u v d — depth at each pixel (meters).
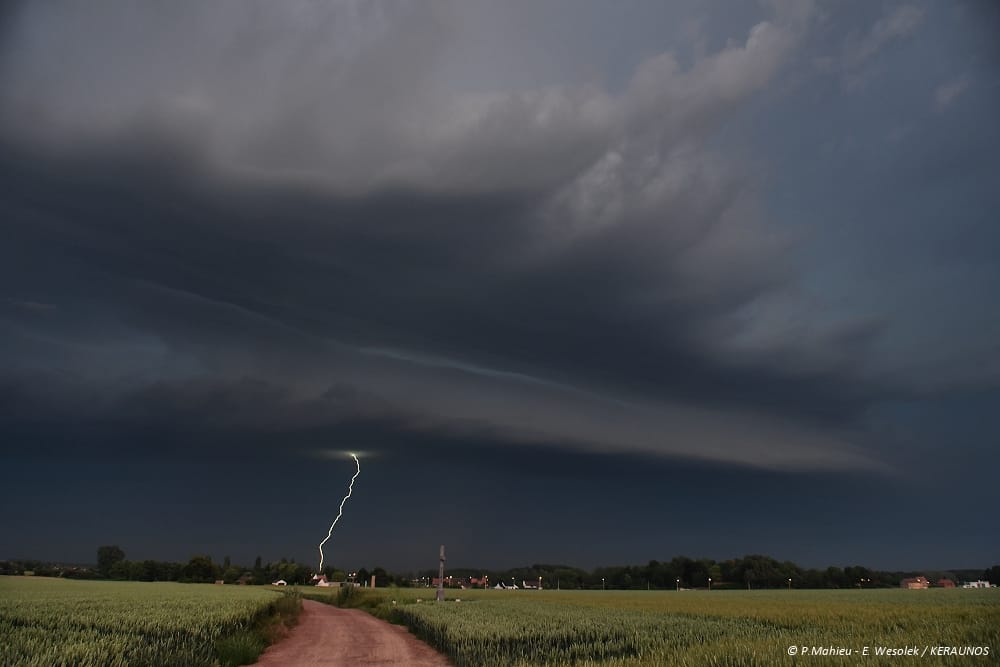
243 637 22.88
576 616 34.19
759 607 45.59
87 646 16.64
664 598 75.12
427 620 30.20
